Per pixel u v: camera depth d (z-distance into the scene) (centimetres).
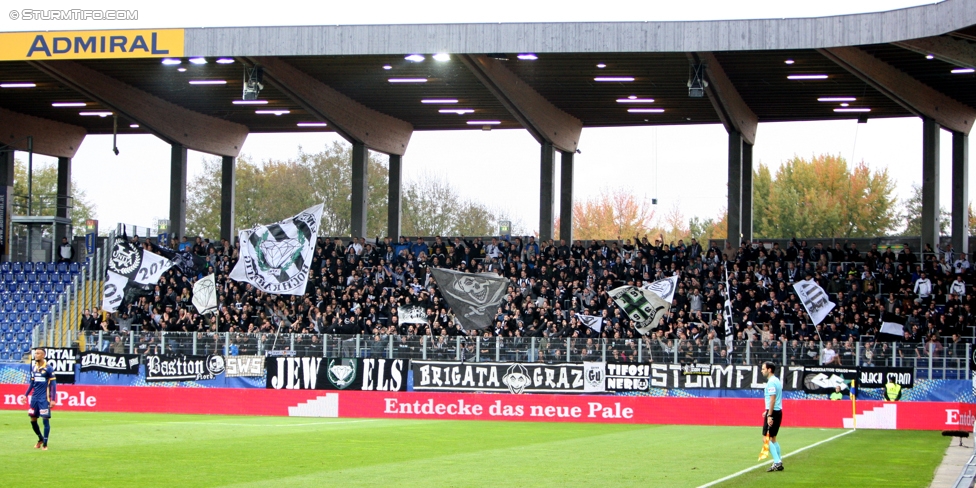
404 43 3806
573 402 3322
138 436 2534
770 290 4041
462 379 3734
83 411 3503
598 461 2086
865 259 4400
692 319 3975
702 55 3806
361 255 4784
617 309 4081
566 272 4300
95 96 4516
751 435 2841
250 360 3853
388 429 2897
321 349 3866
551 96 4778
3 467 1869
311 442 2441
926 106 4425
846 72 4228
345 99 4869
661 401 3272
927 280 3991
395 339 3844
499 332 3975
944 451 2397
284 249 4088
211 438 2509
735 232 4822
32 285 4884
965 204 4772
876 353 3578
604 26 3706
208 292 3997
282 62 4222
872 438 2786
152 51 3888
